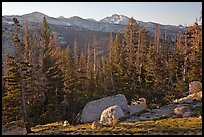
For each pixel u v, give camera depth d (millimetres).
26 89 37375
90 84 57688
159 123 23828
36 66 46031
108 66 64062
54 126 29500
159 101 55281
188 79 58062
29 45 47219
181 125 22469
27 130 26969
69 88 50875
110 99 33750
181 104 31484
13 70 33500
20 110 34906
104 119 27250
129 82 55000
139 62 64812
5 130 26625
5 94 39688
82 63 69750
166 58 70125
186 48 63094
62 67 59625
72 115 46688
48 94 44344
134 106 32438
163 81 58188
